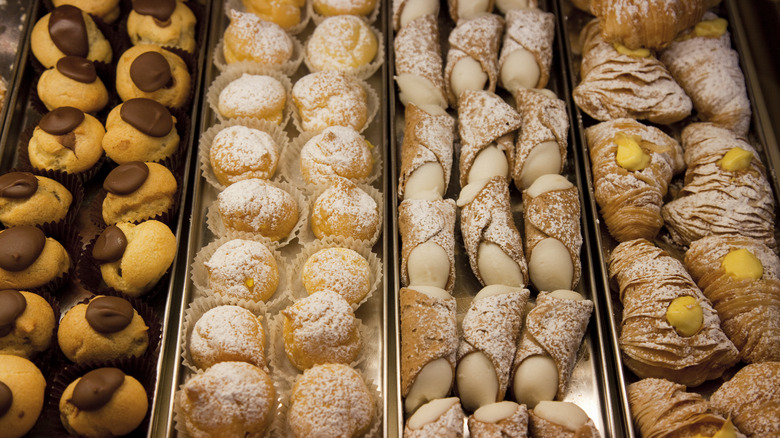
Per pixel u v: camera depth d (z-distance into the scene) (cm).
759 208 47
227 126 52
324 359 41
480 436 38
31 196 46
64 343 42
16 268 43
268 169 49
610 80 53
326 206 47
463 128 51
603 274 46
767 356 43
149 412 40
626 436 40
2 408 38
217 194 51
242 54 55
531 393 41
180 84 52
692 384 43
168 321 43
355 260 45
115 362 42
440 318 42
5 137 51
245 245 45
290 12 57
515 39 55
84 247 48
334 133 49
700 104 53
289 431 40
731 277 44
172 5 55
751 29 58
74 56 53
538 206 47
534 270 46
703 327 42
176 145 51
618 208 48
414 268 45
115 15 58
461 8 58
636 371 43
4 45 57
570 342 42
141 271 44
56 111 49
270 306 45
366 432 40
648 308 43
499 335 42
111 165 51
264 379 40
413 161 49
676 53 55
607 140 50
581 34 58
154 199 47
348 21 55
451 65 54
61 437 40
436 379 40
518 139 51
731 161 49
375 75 57
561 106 52
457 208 49
